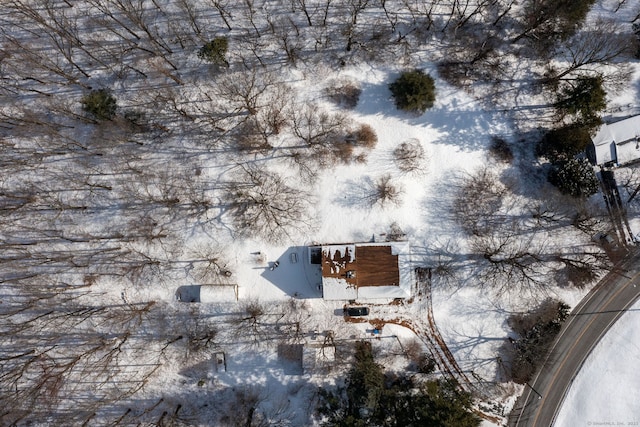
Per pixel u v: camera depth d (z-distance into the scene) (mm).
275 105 50500
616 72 50156
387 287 46781
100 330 50250
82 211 50719
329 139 49969
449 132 50156
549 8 48219
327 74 50625
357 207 49438
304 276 49375
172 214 50344
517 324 49094
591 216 49469
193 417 49219
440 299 49344
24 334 50562
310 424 48375
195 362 49562
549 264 49469
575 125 48375
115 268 50312
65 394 49969
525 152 50094
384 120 50156
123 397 49719
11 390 49625
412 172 49656
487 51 50625
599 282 49344
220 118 50656
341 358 49062
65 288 50250
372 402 44250
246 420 48656
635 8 50625
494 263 49094
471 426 41156
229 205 50031
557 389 48906
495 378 49094
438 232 49500
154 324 49969
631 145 47812
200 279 49625
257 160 50250
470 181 49688
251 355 49438
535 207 49719
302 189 49844
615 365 48594
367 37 50750
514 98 50625
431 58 50688
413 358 49094
